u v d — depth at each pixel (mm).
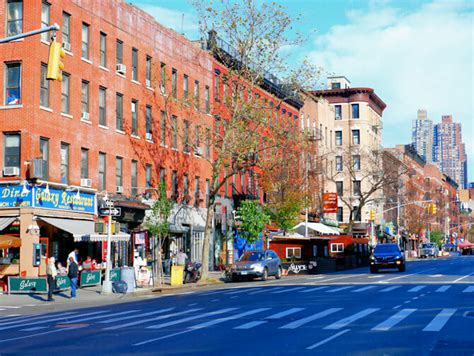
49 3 36625
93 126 40281
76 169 38500
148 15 47062
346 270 61656
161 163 48094
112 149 42156
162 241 47094
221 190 58406
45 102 36375
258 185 60844
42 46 35781
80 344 14477
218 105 53906
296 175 59562
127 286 33094
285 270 52500
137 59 45625
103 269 38844
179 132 50625
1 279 34406
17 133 35156
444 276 41594
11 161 35250
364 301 23922
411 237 124250
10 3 35719
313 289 31484
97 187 40594
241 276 42500
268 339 14492
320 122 85500
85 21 39750
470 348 12867
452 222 185625
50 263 29875
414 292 28000
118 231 37156
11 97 35469
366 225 92688
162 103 48406
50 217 35812
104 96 41781
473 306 21438
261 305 23250
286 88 45844
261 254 44219
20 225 34500
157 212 43062
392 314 19297
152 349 13375
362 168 98250
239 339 14570
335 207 70375
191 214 52219
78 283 35531
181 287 37125
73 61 38406
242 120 43812
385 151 93062
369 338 14398
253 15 42312
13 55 35312
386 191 98000
